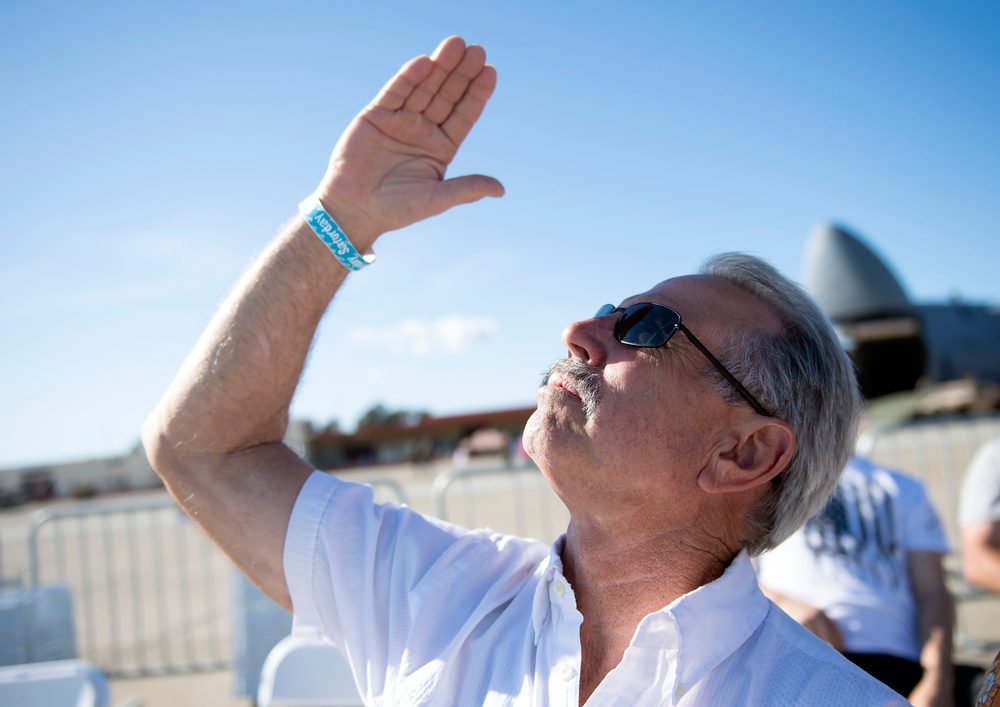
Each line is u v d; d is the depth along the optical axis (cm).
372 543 163
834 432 153
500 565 167
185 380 168
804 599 273
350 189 162
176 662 560
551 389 151
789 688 128
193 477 171
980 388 1677
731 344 147
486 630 154
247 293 166
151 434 173
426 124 164
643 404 143
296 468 175
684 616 133
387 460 5753
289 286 164
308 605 164
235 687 427
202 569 1016
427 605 155
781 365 148
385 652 156
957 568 569
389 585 160
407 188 162
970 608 516
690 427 144
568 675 136
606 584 149
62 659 457
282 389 169
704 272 165
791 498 153
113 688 511
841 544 272
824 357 153
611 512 146
